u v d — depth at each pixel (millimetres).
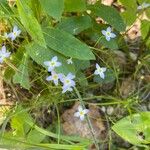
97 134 199
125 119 174
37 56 176
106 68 201
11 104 204
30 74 201
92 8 197
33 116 199
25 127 178
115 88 212
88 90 210
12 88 206
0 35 202
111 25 197
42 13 191
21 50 194
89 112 203
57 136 174
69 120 201
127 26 218
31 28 147
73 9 184
